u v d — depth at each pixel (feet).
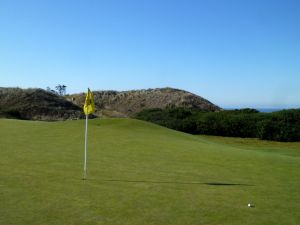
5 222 20.30
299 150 73.15
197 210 23.84
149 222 21.26
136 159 41.68
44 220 20.83
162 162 40.57
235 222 21.97
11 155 41.04
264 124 91.15
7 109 156.97
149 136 61.21
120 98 260.83
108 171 34.58
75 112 176.35
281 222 22.35
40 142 51.39
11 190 26.55
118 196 26.16
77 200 24.77
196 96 266.77
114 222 21.01
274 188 30.89
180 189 28.99
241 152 52.19
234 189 29.89
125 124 69.67
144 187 29.07
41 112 163.73
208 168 38.60
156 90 274.77
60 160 39.04
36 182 29.19
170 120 108.88
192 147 53.26
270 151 70.74
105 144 51.44
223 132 99.96
